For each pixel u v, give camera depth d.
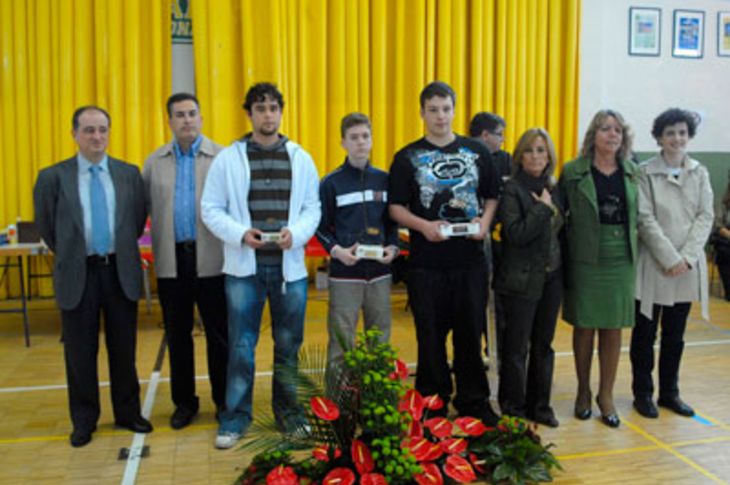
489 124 3.36
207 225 2.63
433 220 2.75
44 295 5.95
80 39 5.70
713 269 6.38
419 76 6.33
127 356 2.82
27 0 5.63
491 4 6.39
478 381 2.88
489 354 3.47
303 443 2.29
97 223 2.66
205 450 2.70
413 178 2.77
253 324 2.73
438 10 6.34
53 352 4.27
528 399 3.02
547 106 6.72
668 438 2.80
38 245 4.44
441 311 2.85
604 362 2.98
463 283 2.80
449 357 4.06
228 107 6.02
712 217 2.98
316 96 6.18
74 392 2.76
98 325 2.76
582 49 6.79
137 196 2.78
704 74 7.30
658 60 7.14
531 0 6.50
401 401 2.29
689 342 4.43
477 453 2.47
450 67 6.43
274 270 2.69
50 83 5.73
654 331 3.07
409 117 6.42
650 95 7.17
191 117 2.74
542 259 2.75
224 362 2.96
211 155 2.83
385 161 6.44
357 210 2.83
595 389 3.44
